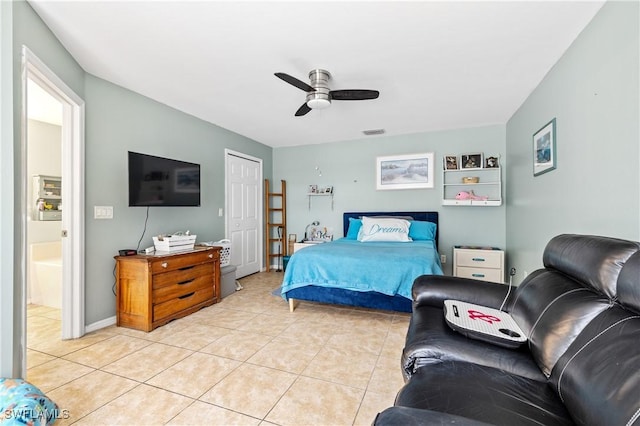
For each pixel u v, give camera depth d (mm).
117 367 2008
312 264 3025
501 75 2686
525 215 3285
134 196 2809
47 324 2795
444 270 4496
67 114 2420
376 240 3980
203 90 3027
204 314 3055
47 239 3688
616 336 905
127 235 2951
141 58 2389
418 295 1911
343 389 1763
